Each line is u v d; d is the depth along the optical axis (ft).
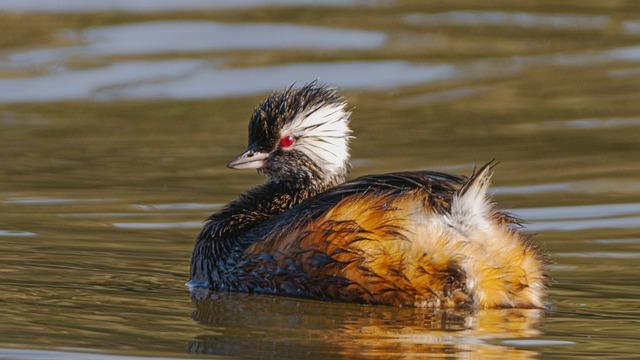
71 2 86.53
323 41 78.84
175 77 73.00
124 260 42.60
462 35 80.53
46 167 59.00
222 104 68.39
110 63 75.20
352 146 61.52
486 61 75.66
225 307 35.86
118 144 63.36
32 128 65.92
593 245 44.57
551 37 80.23
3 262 41.63
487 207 35.14
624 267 41.32
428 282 34.60
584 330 33.17
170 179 57.11
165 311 35.40
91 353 30.68
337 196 36.78
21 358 30.17
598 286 38.68
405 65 74.64
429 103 68.95
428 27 82.12
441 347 31.30
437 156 59.36
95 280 39.29
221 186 55.98
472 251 34.47
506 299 35.22
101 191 54.60
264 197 41.16
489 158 58.90
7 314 34.47
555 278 39.78
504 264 34.94
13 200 52.65
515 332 32.91
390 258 34.83
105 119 67.26
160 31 80.74
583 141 61.77
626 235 46.09
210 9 85.46
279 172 41.63
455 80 72.43
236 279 38.09
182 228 48.19
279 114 41.55
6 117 67.77
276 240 37.06
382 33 80.74
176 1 87.56
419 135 63.46
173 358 30.35
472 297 34.73
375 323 33.78
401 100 69.15
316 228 35.94
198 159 60.59
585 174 55.98
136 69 74.13
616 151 59.82
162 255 43.57
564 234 46.37
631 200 51.55
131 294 37.50
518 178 55.47
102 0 87.40
